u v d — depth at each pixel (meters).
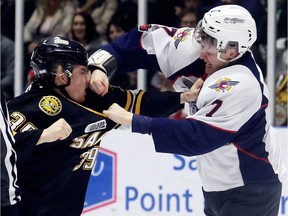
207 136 7.98
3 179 7.29
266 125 8.44
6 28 14.59
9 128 7.36
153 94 8.47
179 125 7.96
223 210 8.88
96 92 8.03
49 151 7.70
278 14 13.54
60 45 7.69
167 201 12.69
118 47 9.04
